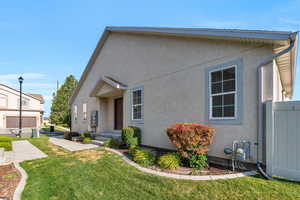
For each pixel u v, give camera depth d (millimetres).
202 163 5102
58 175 5023
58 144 10773
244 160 4863
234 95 5352
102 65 12594
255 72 4840
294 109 4062
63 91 33156
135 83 9289
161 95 7695
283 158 4141
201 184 3973
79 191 4059
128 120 9578
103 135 11000
